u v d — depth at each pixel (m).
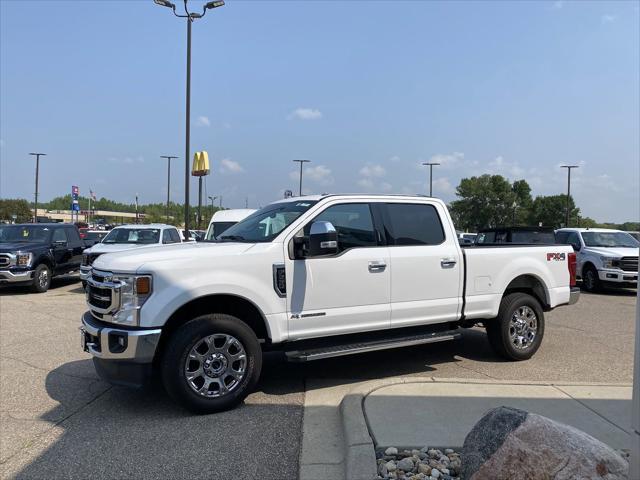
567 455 2.69
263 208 6.41
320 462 3.81
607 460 2.71
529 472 2.68
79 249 16.17
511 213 92.75
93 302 5.02
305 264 5.28
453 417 4.32
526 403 4.64
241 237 5.65
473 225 95.94
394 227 5.91
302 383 5.82
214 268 4.89
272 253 5.16
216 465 3.80
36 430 4.48
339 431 4.39
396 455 3.73
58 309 11.16
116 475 3.65
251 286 5.00
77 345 7.65
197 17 19.38
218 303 5.16
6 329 8.88
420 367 6.43
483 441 2.90
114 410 4.96
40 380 5.93
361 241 5.69
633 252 14.48
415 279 5.88
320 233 4.98
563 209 87.19
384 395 4.87
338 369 6.38
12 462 3.87
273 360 6.88
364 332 5.64
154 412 4.90
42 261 14.27
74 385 5.74
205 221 55.34
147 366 4.72
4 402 5.19
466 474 2.91
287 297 5.18
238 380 4.91
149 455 3.97
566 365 6.52
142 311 4.64
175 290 4.71
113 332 4.64
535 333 6.80
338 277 5.43
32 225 15.23
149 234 14.84
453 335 6.02
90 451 4.04
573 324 9.54
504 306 6.59
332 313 5.39
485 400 4.73
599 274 14.55
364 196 5.84
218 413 4.86
